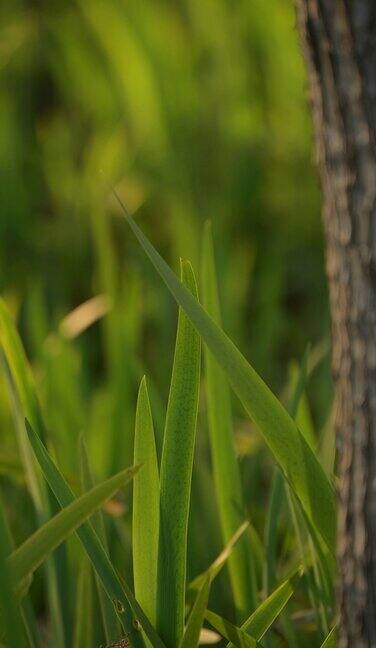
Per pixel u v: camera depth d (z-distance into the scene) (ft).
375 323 3.39
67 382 5.67
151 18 9.60
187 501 3.85
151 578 3.92
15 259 8.67
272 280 7.74
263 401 3.73
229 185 8.66
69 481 4.55
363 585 3.49
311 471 3.82
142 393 3.84
